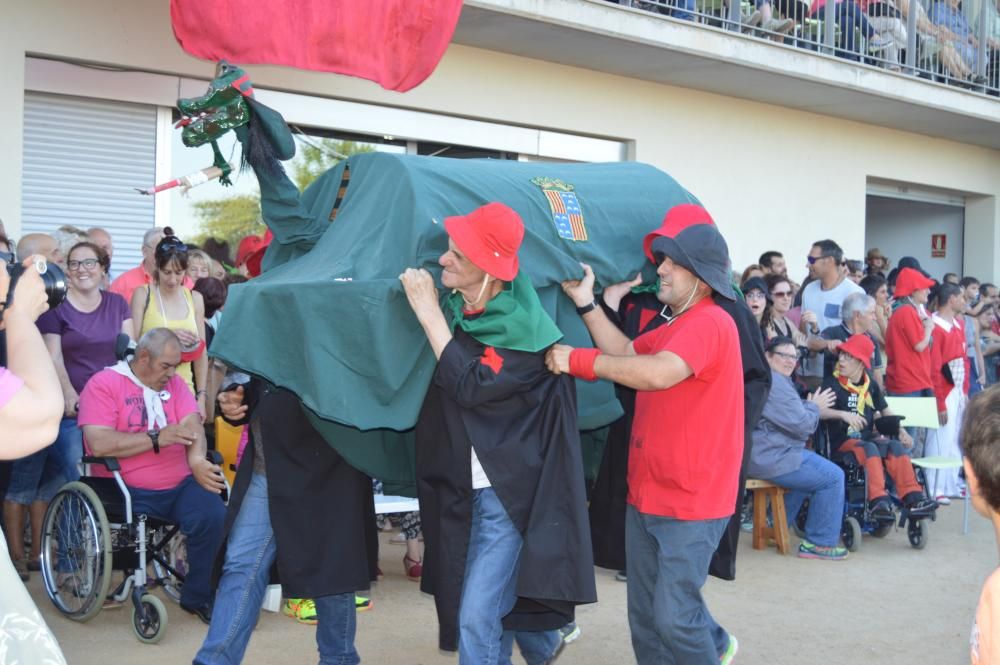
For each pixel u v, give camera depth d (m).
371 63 7.74
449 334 3.94
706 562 4.22
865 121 14.00
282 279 4.26
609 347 4.49
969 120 13.88
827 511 7.75
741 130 12.59
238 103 4.42
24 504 6.48
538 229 4.52
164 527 5.92
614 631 5.96
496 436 3.99
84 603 5.71
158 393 5.93
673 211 4.52
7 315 2.78
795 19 11.83
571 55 10.52
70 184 8.39
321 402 3.97
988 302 13.18
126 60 8.36
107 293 6.86
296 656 5.41
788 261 13.27
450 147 10.47
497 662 4.00
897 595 6.84
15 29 7.86
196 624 5.89
